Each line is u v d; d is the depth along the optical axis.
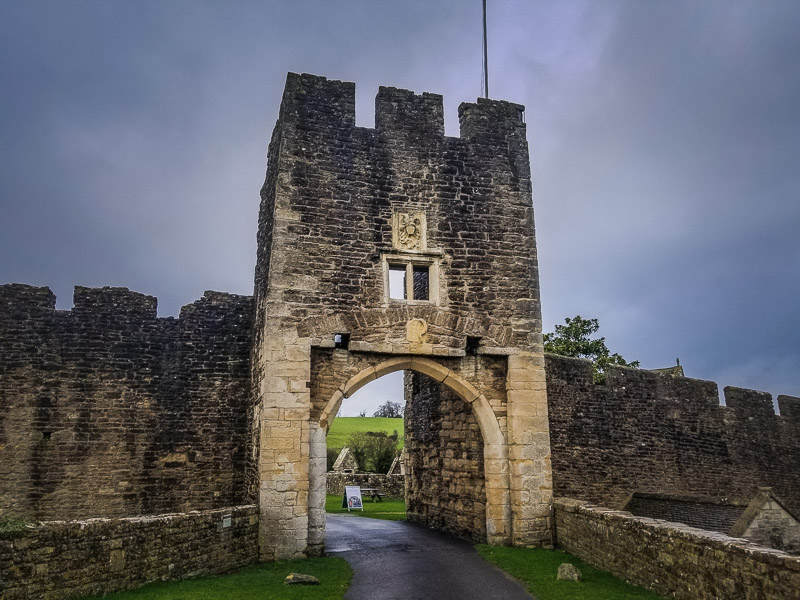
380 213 14.58
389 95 15.41
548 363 20.31
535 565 11.86
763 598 7.19
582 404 20.59
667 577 9.26
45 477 15.32
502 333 14.72
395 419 71.81
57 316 16.22
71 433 15.68
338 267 13.99
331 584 10.46
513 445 14.22
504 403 14.58
